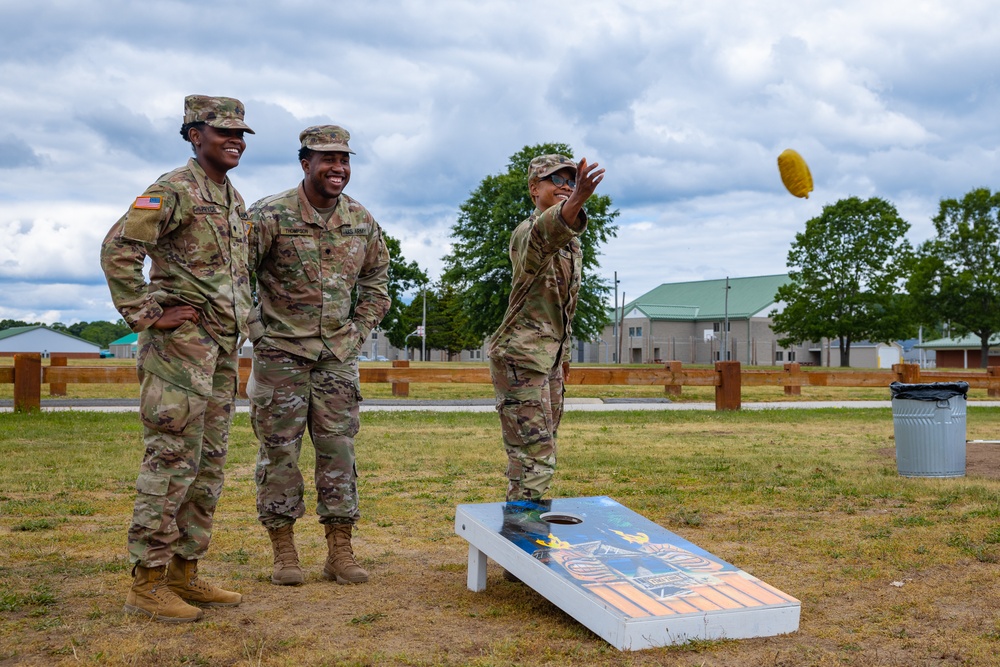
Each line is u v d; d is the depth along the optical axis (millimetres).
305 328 4406
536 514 4367
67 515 6051
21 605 3896
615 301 83812
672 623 3371
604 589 3537
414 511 6340
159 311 3699
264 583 4398
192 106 3900
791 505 6578
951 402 7879
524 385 4629
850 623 3717
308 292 4414
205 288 3838
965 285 55906
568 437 11508
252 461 8766
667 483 7641
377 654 3314
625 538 4086
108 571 4520
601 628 3402
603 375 17234
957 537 5309
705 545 5238
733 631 3463
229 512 6250
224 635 3562
